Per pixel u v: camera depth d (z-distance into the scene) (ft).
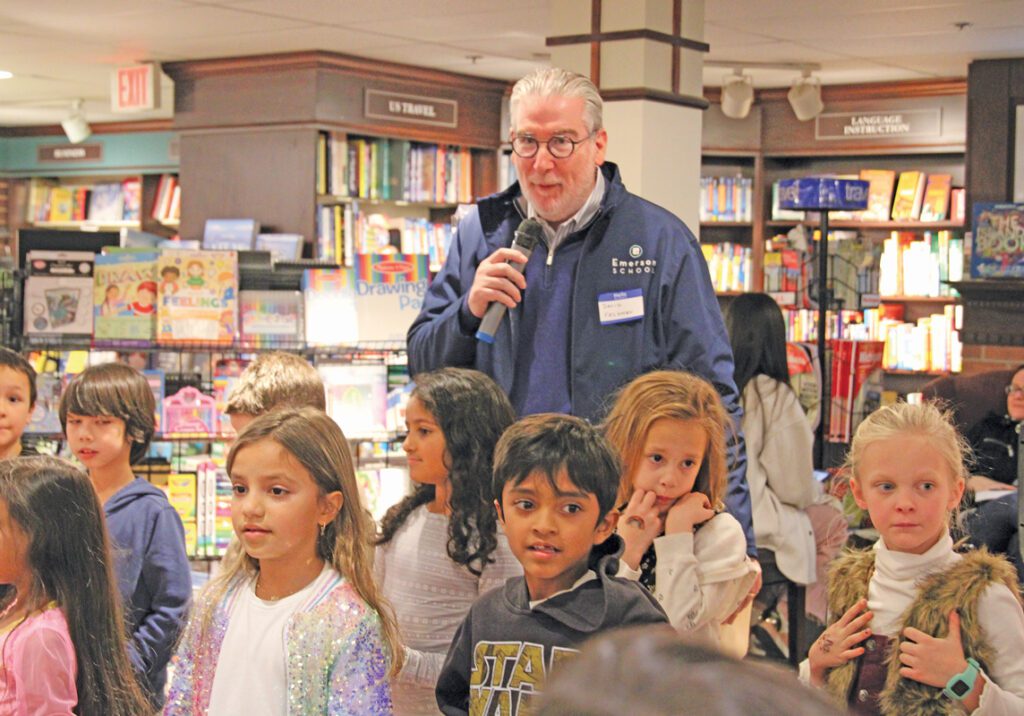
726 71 28.22
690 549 7.97
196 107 27.78
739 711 1.40
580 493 6.23
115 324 16.63
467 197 28.84
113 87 28.53
